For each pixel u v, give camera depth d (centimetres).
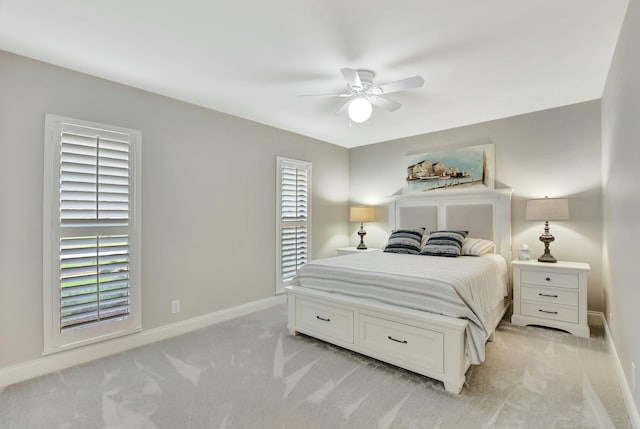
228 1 181
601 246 340
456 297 223
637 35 169
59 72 254
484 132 415
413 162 477
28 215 239
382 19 197
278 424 183
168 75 274
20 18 194
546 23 202
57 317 250
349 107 271
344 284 283
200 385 225
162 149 315
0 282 228
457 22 201
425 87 302
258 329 336
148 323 303
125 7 185
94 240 267
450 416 189
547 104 354
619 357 235
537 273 334
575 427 179
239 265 385
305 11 190
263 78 280
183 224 332
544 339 304
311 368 248
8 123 231
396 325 242
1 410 197
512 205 396
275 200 430
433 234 404
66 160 254
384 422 184
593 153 344
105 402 205
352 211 507
